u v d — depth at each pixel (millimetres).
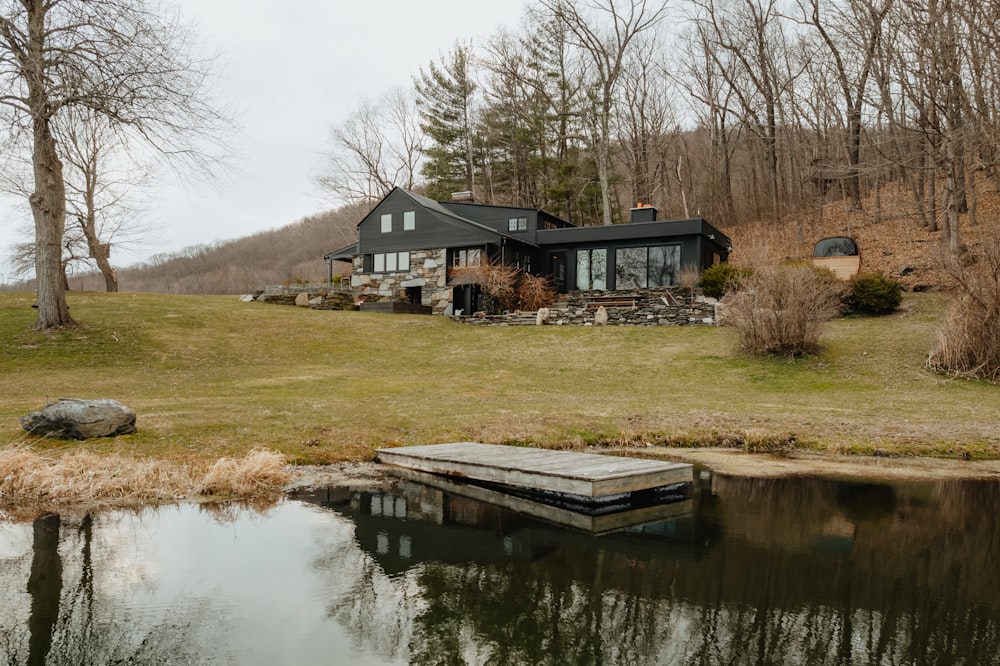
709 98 39031
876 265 25734
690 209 42906
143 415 9414
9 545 5109
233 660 3277
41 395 11695
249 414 9844
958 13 19344
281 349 17844
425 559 4879
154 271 82500
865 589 4230
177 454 7570
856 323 19062
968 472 7918
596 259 27875
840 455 8883
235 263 78688
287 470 7676
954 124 20938
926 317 18547
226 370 15336
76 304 20703
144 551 5000
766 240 33219
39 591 4188
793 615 3842
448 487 7246
